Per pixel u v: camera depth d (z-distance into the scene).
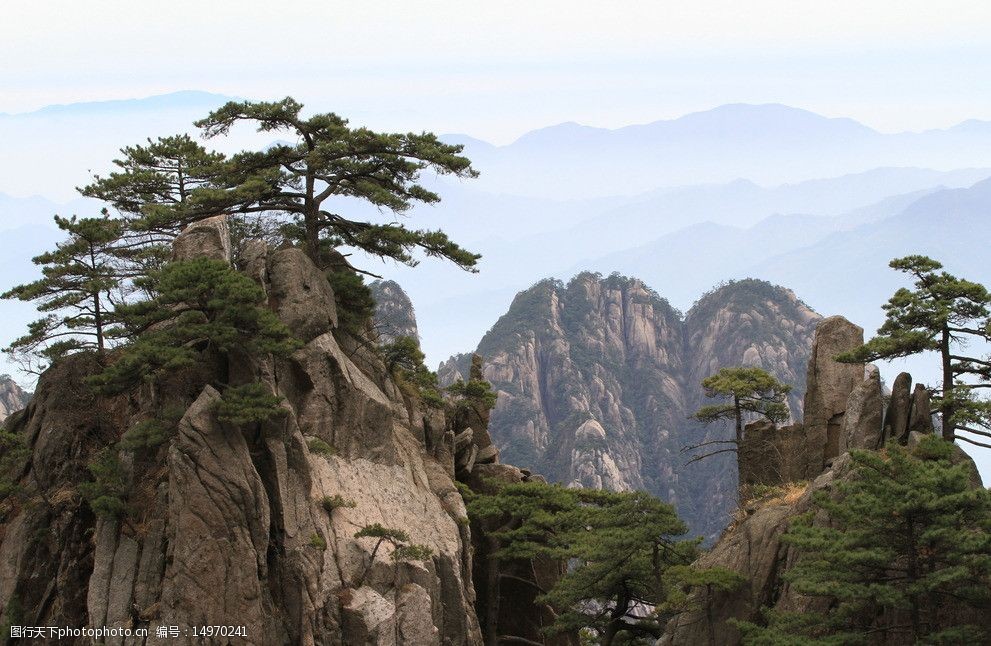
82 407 72.38
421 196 84.31
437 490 80.88
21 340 74.88
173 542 61.91
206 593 60.84
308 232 82.56
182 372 67.00
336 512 70.31
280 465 65.44
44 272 76.50
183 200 82.75
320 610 64.94
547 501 84.81
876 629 58.16
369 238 83.81
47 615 66.50
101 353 74.50
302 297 75.56
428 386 89.44
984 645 57.09
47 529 68.38
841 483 59.84
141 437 64.56
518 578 85.06
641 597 77.38
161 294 69.50
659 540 75.19
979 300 69.06
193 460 62.12
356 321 83.88
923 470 58.03
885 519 57.28
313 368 74.56
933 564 57.31
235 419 62.44
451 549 74.94
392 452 77.12
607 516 76.38
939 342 69.81
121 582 62.88
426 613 68.81
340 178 82.62
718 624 70.00
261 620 61.34
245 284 67.56
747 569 70.25
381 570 68.94
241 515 61.91
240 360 67.62
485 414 96.50
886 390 80.50
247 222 85.50
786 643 59.19
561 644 88.44
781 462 81.19
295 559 64.44
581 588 75.81
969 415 66.88
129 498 65.62
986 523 56.38
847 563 57.50
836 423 79.19
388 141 80.38
